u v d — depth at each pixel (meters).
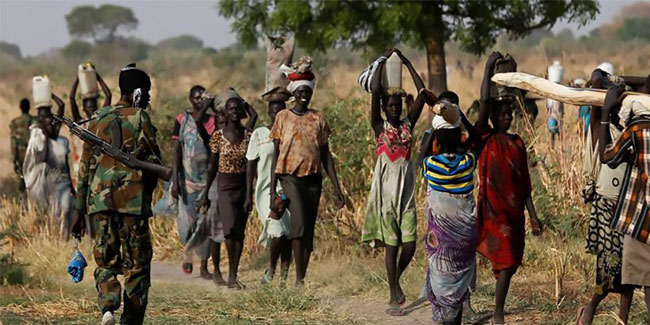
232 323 26.47
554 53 125.81
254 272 36.56
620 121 22.81
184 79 78.69
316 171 31.17
